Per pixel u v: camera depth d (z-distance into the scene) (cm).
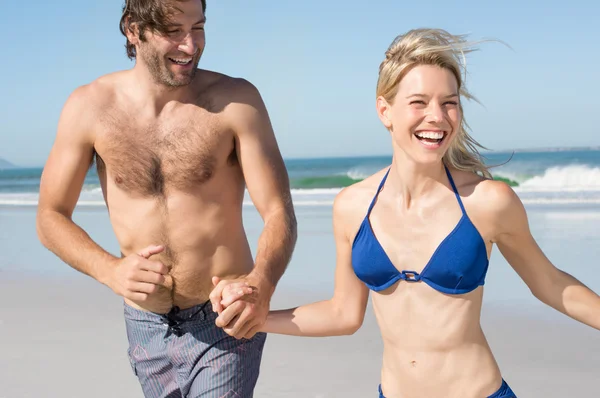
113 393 467
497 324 616
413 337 253
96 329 629
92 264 288
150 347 312
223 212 303
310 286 788
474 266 244
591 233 1147
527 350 541
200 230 298
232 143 305
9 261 1024
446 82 233
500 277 804
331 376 488
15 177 6725
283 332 284
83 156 312
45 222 309
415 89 233
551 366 501
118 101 307
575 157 5691
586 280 776
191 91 305
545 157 5709
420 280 249
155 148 299
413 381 256
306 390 461
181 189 298
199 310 301
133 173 300
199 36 284
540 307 663
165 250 298
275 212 303
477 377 249
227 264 303
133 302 313
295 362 522
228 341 301
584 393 447
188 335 303
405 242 251
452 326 247
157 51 283
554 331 587
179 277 299
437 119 230
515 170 3111
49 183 313
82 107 308
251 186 306
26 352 561
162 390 320
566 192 2225
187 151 297
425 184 249
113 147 303
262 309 270
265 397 452
